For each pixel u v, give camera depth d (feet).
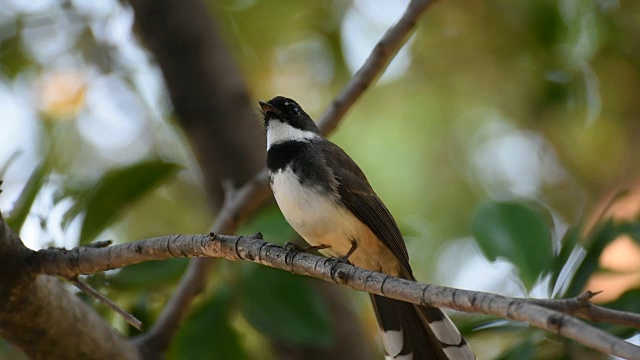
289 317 31.04
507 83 51.75
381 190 49.96
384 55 33.58
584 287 28.89
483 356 42.39
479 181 51.42
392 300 30.89
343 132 51.01
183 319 31.65
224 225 33.27
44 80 50.06
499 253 30.12
